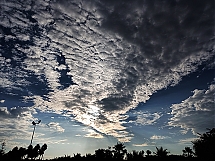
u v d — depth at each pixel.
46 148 40.72
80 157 34.50
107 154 34.19
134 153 33.16
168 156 29.92
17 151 31.59
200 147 15.97
